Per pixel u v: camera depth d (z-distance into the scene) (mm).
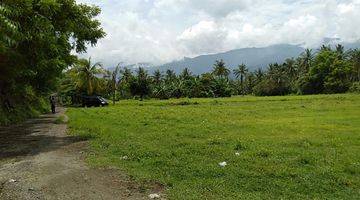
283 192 10500
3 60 23391
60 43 24766
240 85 168875
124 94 119625
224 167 13125
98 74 86312
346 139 19469
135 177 12156
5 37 16391
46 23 19703
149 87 119312
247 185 11125
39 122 33656
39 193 10922
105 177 12359
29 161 15156
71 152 16922
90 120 31484
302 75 130875
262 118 32125
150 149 16453
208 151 15922
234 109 45500
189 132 22125
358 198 10031
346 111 38469
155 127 24922
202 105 60250
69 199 10344
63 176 12609
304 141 18578
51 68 25250
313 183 11219
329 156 14891
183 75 145750
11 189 11375
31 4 18625
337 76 117562
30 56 21906
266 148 16547
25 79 30188
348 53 132250
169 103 69562
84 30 28859
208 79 124500
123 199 10234
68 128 27109
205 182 11445
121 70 123000
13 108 36594
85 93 86562
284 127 24797
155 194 10492
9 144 20141
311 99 69375
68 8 25469
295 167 13047
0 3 16109
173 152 15727
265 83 136750
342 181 11344
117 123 28078
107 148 17516
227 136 20516
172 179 11820
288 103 58875
